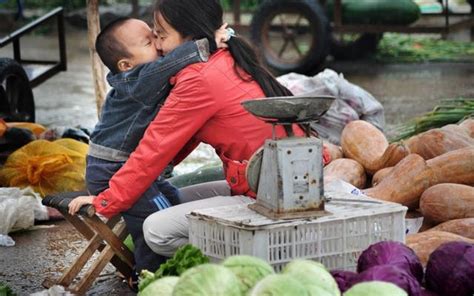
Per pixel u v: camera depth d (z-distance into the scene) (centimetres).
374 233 407
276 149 389
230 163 474
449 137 646
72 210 482
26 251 643
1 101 959
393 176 594
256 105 384
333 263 401
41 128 912
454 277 382
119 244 511
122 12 2116
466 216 546
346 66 1667
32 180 754
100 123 512
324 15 1473
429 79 1472
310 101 382
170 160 475
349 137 703
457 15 1662
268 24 1503
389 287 309
